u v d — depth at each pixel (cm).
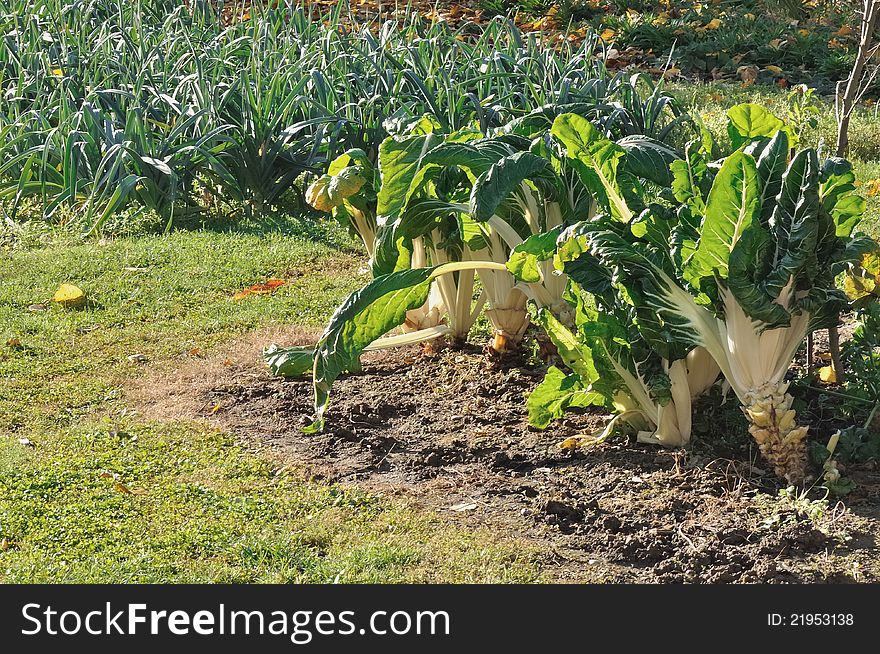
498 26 1075
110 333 608
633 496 423
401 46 994
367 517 412
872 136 954
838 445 450
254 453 469
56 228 794
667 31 1355
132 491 429
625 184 445
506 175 437
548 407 471
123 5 1116
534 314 603
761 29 1377
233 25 1080
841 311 471
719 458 447
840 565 374
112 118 871
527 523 409
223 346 594
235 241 773
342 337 452
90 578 366
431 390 539
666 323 426
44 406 513
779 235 397
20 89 905
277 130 883
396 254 493
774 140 411
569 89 892
